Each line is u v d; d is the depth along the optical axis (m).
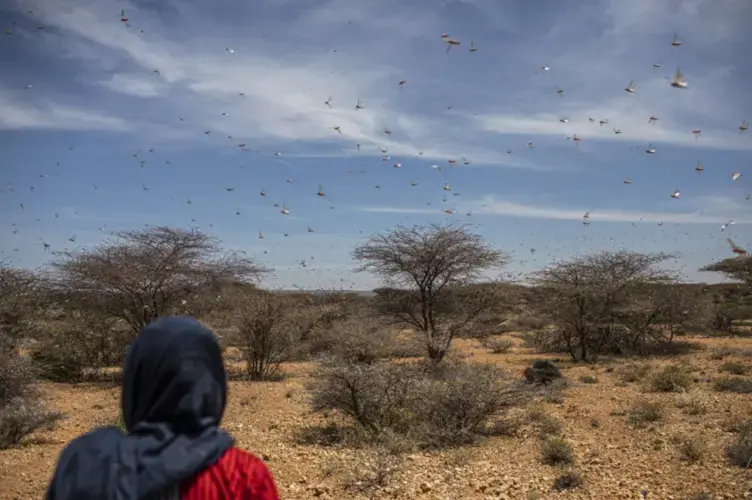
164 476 1.57
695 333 31.22
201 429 1.69
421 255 20.61
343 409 11.69
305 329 24.00
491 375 11.85
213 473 1.63
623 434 10.76
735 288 41.53
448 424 10.64
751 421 10.62
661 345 26.31
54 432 11.82
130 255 20.30
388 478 8.27
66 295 20.50
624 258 24.98
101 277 19.66
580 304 23.98
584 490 7.74
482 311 21.23
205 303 21.83
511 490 7.80
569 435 10.82
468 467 8.82
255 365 19.20
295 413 13.34
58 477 1.60
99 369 20.88
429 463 9.12
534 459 9.28
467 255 20.83
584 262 24.84
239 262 21.78
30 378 14.42
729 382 15.36
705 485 7.66
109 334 21.69
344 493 7.82
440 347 19.89
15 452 10.22
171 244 20.75
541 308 24.92
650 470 8.45
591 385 16.64
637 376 17.50
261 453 9.84
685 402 13.09
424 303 21.25
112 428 1.70
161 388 1.68
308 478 8.47
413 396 11.52
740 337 31.53
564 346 26.53
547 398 14.08
